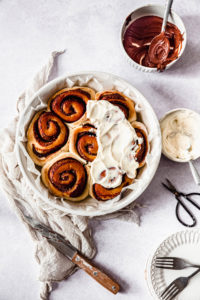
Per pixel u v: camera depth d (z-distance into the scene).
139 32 0.97
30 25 1.00
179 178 0.98
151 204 0.97
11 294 0.98
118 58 0.99
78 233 0.96
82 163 0.88
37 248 0.96
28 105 0.87
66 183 0.87
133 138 0.86
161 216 0.97
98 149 0.86
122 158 0.86
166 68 0.95
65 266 0.96
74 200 0.89
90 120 0.87
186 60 0.99
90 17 1.00
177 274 0.94
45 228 0.96
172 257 0.93
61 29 1.00
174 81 0.99
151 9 0.95
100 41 1.00
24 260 0.98
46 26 1.00
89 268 0.95
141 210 0.98
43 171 0.88
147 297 0.97
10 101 0.99
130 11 1.00
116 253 0.97
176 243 0.94
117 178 0.86
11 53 1.00
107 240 0.98
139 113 0.91
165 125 0.95
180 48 0.96
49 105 0.90
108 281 0.95
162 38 0.95
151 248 0.97
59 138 0.88
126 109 0.90
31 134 0.88
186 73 0.99
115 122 0.86
